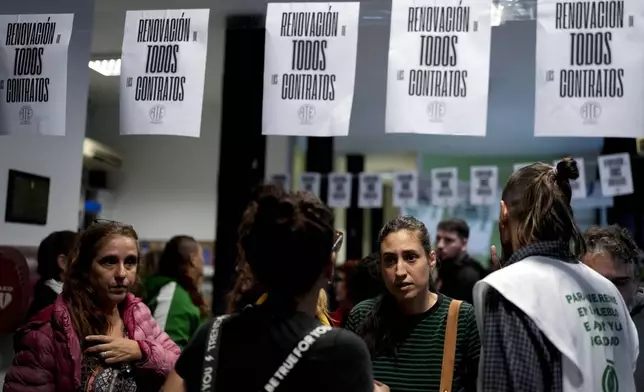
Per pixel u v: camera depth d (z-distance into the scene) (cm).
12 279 263
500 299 118
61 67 196
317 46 177
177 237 297
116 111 523
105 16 278
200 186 621
